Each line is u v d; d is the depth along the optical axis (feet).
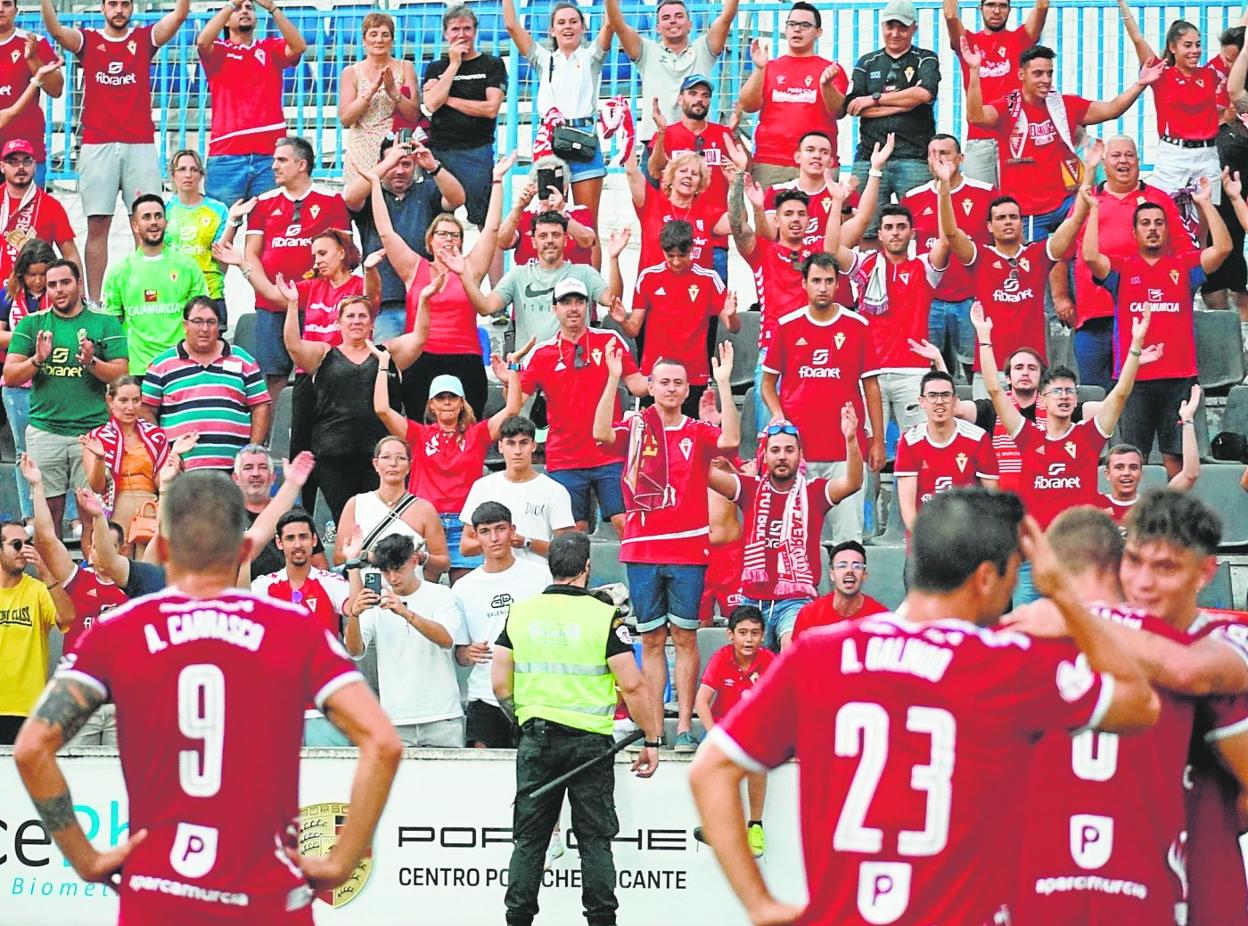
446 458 140.77
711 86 169.07
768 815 115.75
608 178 201.05
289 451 155.94
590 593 113.19
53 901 117.50
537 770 110.63
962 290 158.71
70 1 220.02
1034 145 169.78
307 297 158.20
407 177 163.94
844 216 169.78
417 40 205.57
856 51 198.90
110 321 152.25
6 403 157.69
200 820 60.39
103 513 125.49
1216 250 153.69
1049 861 63.82
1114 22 197.06
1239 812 66.13
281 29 181.27
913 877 52.21
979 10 198.49
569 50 170.71
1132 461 133.18
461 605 124.88
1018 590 128.98
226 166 179.73
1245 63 174.70
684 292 151.74
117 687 60.70
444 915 117.19
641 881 116.57
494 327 180.55
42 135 186.60
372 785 60.75
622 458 142.10
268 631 61.21
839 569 122.01
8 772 118.42
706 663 135.85
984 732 52.65
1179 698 62.80
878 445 144.97
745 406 164.04
